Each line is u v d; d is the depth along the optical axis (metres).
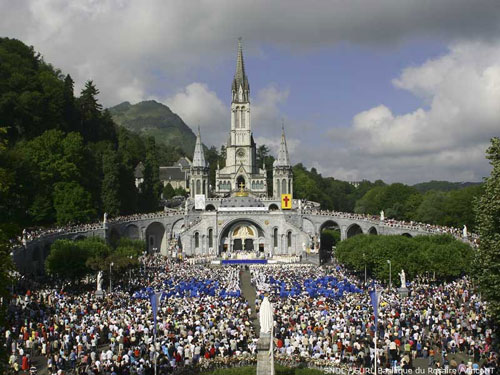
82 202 104.56
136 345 43.41
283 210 139.25
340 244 100.75
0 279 31.58
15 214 89.50
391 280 76.69
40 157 106.31
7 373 35.62
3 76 128.00
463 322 48.88
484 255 41.09
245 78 191.62
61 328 47.44
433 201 124.44
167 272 91.38
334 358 39.66
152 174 168.12
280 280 78.38
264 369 32.62
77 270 73.50
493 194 41.28
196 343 41.66
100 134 156.12
